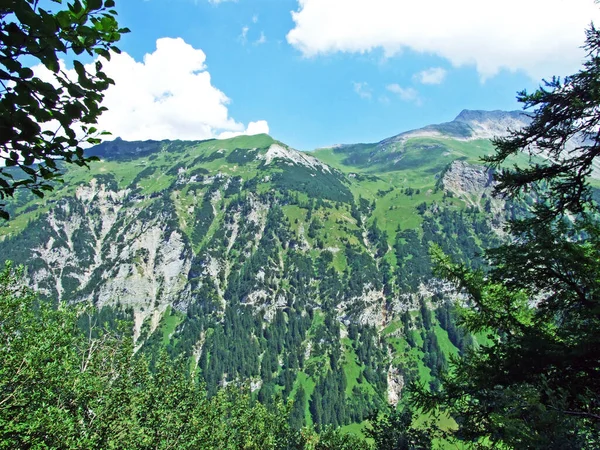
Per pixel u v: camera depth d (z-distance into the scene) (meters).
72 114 4.61
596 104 10.26
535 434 7.56
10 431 18.48
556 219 12.62
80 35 4.26
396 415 16.52
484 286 14.89
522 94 11.66
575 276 12.16
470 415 13.38
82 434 23.25
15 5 3.71
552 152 11.86
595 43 10.44
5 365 21.08
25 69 4.09
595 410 9.32
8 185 4.80
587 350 10.57
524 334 13.68
